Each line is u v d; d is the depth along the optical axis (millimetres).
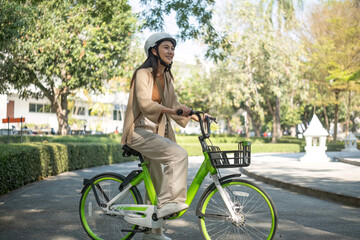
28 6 16344
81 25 20391
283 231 4484
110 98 44312
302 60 30719
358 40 25844
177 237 4203
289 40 28906
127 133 3623
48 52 20484
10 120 11750
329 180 8875
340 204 6422
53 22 20141
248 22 29344
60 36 20344
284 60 29906
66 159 11797
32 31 20109
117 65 22938
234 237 3418
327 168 12367
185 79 38719
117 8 11172
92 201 3959
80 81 22172
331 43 26953
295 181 8672
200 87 37406
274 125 35938
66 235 4230
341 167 12742
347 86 28391
